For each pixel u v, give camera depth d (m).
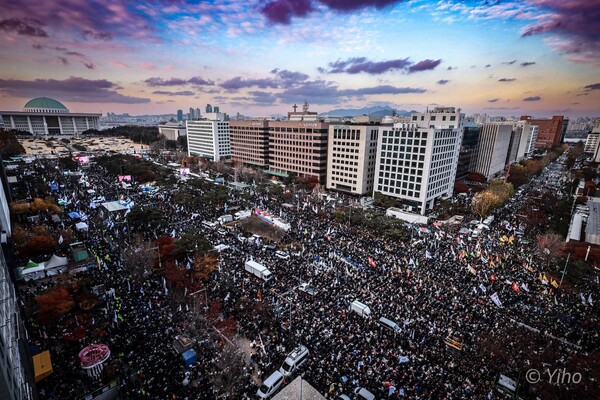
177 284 58.25
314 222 100.44
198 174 181.50
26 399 30.45
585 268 66.50
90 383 37.81
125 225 86.88
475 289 58.12
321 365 40.25
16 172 142.62
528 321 50.62
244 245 78.94
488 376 39.81
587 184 152.25
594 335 47.59
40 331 46.19
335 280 61.09
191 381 38.81
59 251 72.19
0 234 57.31
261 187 144.00
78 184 131.50
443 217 114.81
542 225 104.88
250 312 51.59
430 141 115.88
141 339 44.97
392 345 43.97
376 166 135.88
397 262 69.50
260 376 40.56
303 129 163.75
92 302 51.31
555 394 36.56
